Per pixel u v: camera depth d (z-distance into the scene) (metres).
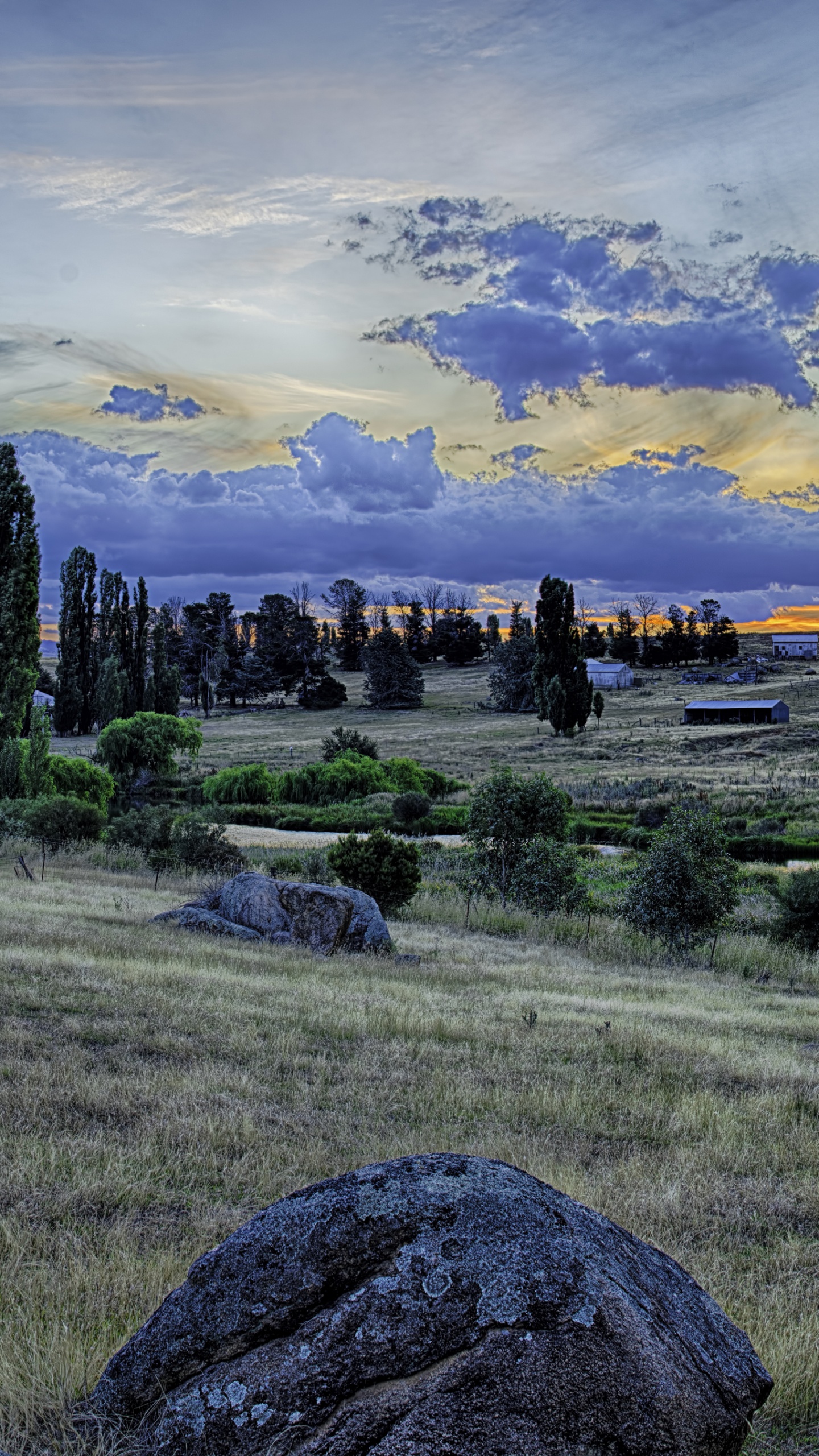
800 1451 4.24
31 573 41.72
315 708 141.25
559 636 101.06
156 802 64.69
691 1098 10.15
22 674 41.41
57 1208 6.27
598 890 31.41
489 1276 3.10
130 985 13.23
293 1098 9.16
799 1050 13.40
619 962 22.50
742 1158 8.45
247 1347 3.21
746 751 79.81
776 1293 5.88
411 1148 7.88
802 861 39.41
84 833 35.09
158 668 105.88
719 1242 6.77
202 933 19.64
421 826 51.19
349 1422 2.88
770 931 25.12
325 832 53.25
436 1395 2.88
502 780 28.25
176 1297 3.45
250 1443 2.93
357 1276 3.22
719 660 169.38
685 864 22.61
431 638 193.25
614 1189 7.41
